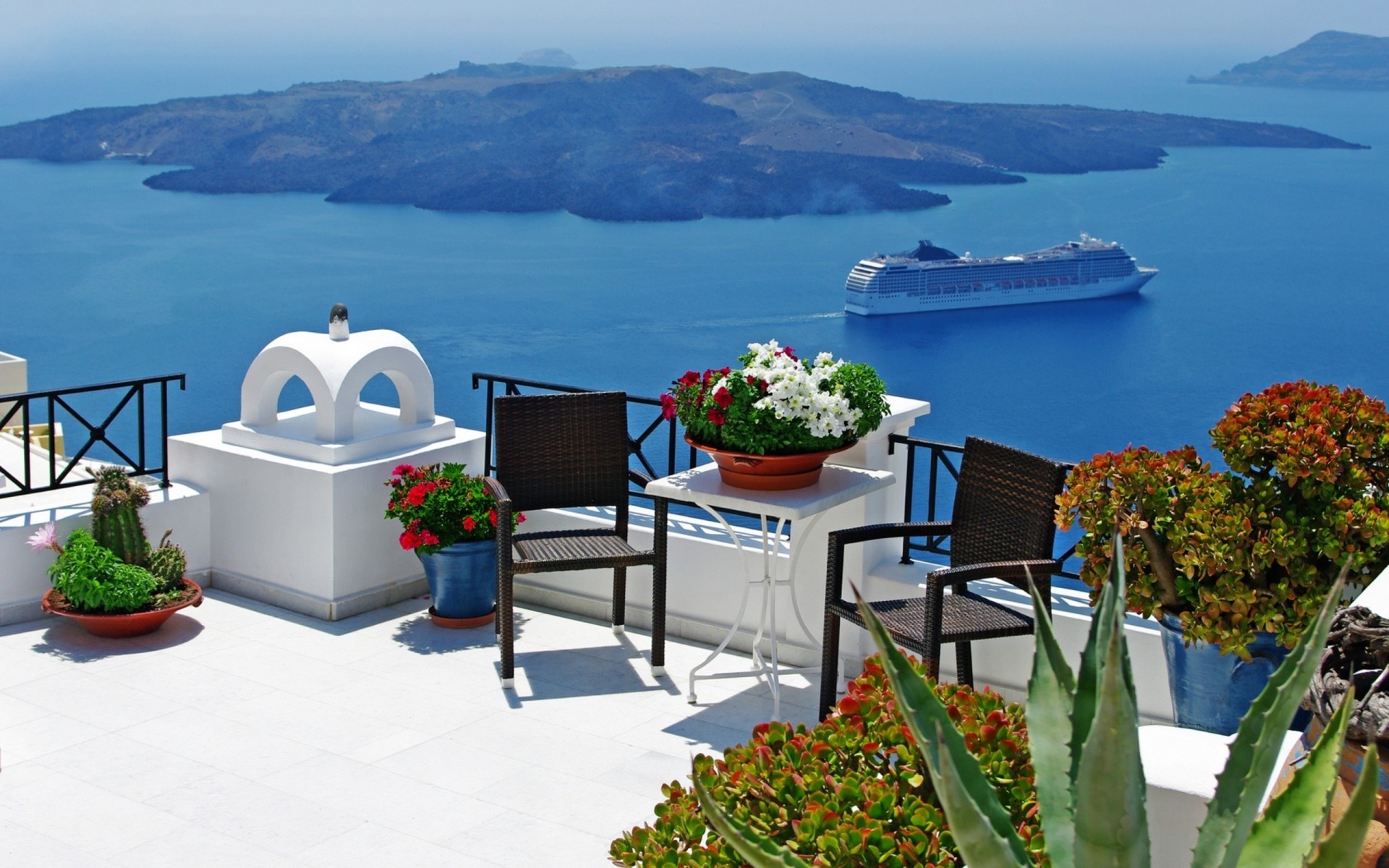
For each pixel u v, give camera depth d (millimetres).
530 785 3775
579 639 5055
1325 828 1954
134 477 5418
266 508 5297
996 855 1493
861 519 4598
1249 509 3404
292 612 5254
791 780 1978
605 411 5023
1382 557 3326
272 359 5398
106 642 4844
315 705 4332
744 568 4422
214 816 3533
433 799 3672
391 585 5375
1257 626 3346
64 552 4895
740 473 4270
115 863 3271
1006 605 4090
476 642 4980
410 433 5480
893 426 4668
